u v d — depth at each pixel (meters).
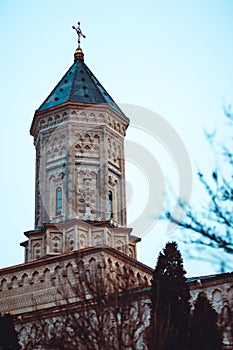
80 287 33.69
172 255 32.28
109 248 41.81
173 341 28.64
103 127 48.19
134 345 28.30
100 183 46.47
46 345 29.94
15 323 37.09
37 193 48.69
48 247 44.28
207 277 37.12
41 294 42.50
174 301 30.72
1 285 44.09
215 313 29.95
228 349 29.14
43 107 49.38
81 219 45.19
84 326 29.45
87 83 50.59
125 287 30.25
